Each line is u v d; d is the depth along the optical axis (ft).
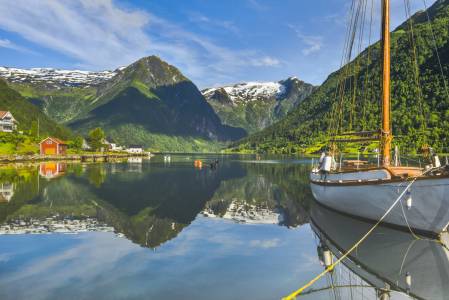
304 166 296.10
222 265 42.47
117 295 32.86
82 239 54.75
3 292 33.53
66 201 91.97
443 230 50.37
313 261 44.21
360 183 56.54
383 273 39.29
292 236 57.77
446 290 34.04
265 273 39.81
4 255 45.93
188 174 197.47
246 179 167.43
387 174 54.29
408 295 33.17
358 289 34.96
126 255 46.42
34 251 47.91
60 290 34.17
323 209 81.61
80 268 40.93
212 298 32.35
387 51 65.77
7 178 155.53
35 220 68.54
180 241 54.39
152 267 41.52
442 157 346.54
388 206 53.47
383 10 66.28
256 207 87.56
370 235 55.57
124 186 130.00
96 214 75.31
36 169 220.84
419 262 42.42
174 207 86.28
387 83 65.62
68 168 234.99
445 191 44.42
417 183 46.98
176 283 36.35
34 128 455.22
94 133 533.14
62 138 536.01
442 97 606.96
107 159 441.27
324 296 33.01
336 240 53.72
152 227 64.08
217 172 217.15
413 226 52.49
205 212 80.02
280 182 153.58
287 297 32.81
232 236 57.62
